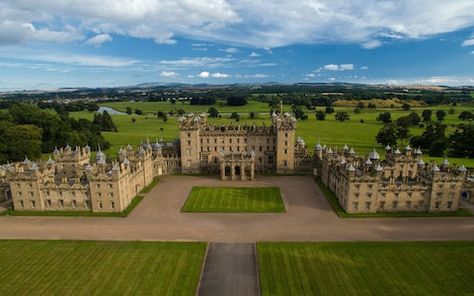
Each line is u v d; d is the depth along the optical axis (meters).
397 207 106.81
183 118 150.38
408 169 129.62
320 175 146.75
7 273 73.94
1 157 168.38
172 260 78.75
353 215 104.00
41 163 126.56
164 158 153.25
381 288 67.88
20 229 96.25
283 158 149.50
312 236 90.50
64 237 90.88
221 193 125.25
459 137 191.50
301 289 67.75
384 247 83.81
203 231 94.12
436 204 106.06
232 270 75.00
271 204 113.81
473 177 115.69
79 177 124.62
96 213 107.06
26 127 194.50
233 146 155.25
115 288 68.44
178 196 122.44
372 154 132.50
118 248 84.38
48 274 73.38
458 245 84.62
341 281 70.19
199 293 67.12
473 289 67.50
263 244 85.94
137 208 111.44
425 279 70.69
